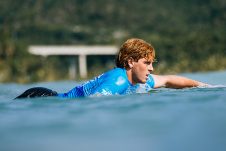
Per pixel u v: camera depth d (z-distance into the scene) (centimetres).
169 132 648
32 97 1251
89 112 852
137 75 1311
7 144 609
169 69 7956
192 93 1180
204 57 9988
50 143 609
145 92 1303
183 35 14275
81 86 1318
